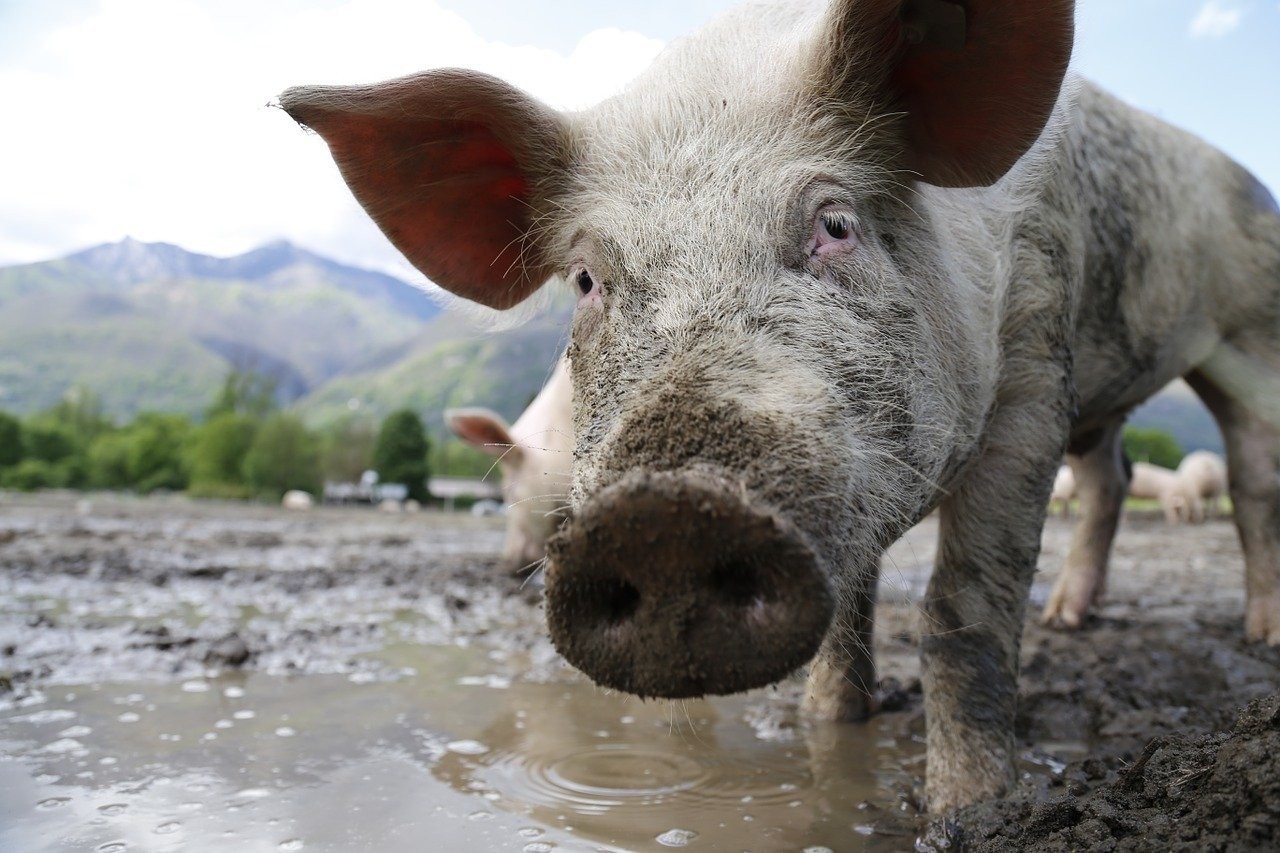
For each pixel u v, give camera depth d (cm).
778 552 35
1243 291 92
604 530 35
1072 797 45
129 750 67
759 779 62
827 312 46
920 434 50
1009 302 61
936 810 55
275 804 57
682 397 39
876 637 108
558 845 51
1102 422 92
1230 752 40
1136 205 78
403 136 58
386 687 87
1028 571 60
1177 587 156
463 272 66
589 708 80
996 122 51
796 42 56
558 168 56
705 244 46
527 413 180
